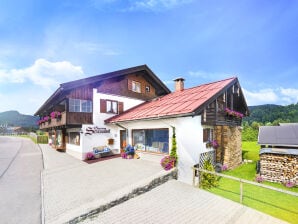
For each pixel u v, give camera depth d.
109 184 7.69
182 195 7.31
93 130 13.75
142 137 12.12
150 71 17.78
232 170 12.52
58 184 7.99
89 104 13.82
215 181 9.45
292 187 9.27
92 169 10.34
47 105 17.28
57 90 12.33
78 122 13.03
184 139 9.05
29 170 10.62
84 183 7.99
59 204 6.07
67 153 16.56
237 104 14.75
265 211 6.43
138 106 16.22
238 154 14.07
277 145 10.34
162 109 10.56
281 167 9.94
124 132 14.38
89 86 13.84
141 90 17.95
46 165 11.80
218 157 12.06
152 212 5.96
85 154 13.28
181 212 6.05
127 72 15.77
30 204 6.20
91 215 5.52
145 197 6.98
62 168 10.91
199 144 10.02
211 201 6.92
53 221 5.06
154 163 10.72
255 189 8.73
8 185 8.09
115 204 6.23
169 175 8.70
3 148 20.80
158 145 10.92
